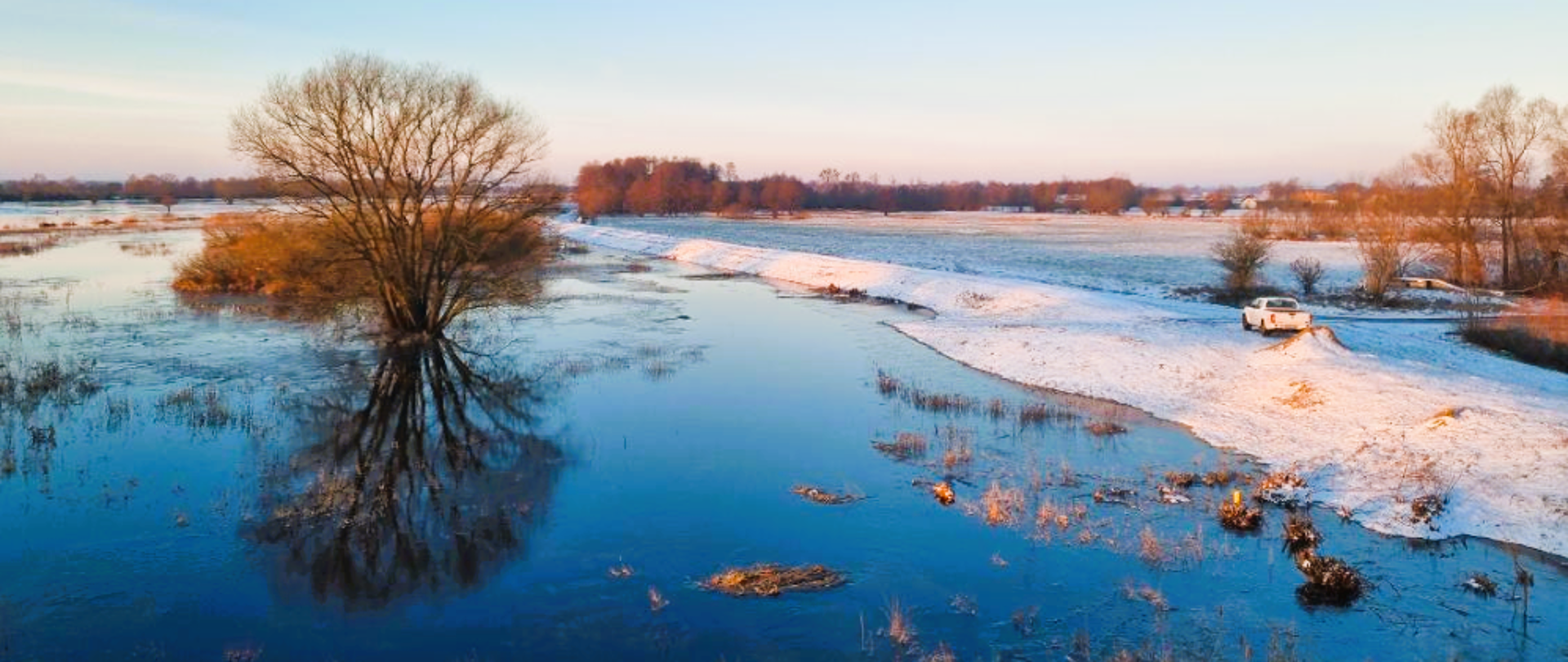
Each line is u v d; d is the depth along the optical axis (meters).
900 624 13.23
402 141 33.56
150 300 44.88
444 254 36.03
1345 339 31.34
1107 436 22.94
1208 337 32.81
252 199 41.62
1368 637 12.99
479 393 27.69
